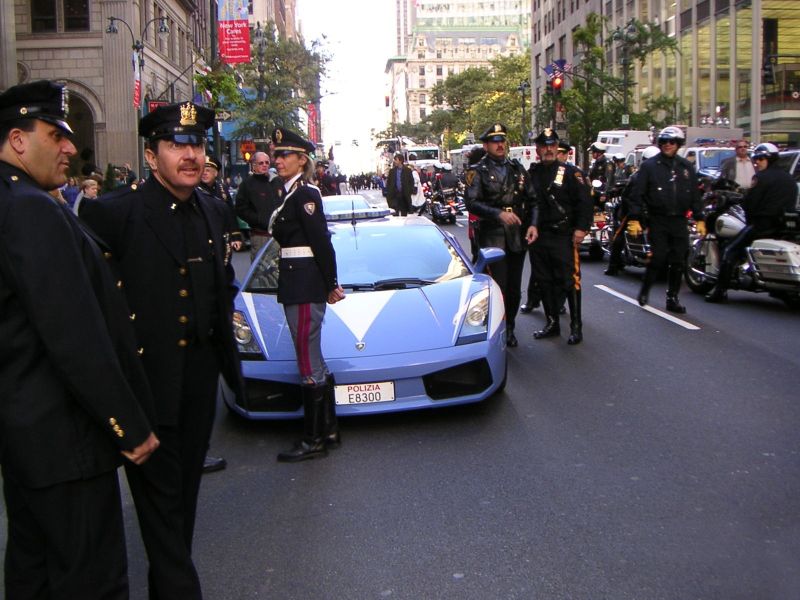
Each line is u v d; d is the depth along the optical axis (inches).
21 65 1368.1
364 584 144.2
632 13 1971.0
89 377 97.0
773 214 391.9
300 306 206.8
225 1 1704.0
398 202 798.5
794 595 135.3
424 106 7593.5
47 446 97.5
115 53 1369.3
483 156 361.7
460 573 146.4
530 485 187.8
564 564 148.3
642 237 507.5
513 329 343.0
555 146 333.4
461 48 7593.5
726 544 154.6
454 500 180.7
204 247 130.9
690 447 210.1
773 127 1374.3
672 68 1728.6
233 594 142.6
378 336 237.3
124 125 1375.5
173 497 126.8
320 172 1077.8
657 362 302.4
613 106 1555.1
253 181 403.5
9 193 97.3
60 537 99.6
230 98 1085.8
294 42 1806.1
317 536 165.5
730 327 361.4
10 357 97.4
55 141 103.1
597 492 182.2
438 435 226.4
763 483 184.5
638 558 149.7
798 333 345.4
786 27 1364.4
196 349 131.8
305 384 212.4
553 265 343.0
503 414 243.6
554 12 2792.8
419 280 269.6
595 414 241.1
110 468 102.7
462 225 1085.1
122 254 126.8
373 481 194.5
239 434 236.8
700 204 393.7
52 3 1363.2
